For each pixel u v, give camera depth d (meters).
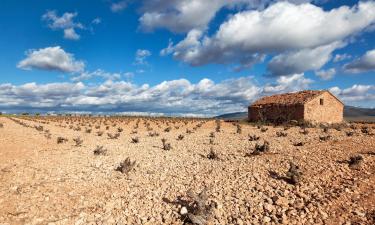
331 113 50.56
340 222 8.00
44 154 18.06
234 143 23.08
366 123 52.84
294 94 55.16
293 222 8.08
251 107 58.16
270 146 19.59
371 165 12.25
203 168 13.88
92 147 22.28
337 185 10.29
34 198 10.03
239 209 8.99
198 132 36.66
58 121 66.50
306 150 16.06
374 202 8.90
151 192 10.73
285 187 10.38
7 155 16.80
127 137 31.45
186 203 9.56
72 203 9.77
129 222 8.45
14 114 105.81
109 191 10.99
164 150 20.58
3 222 8.22
